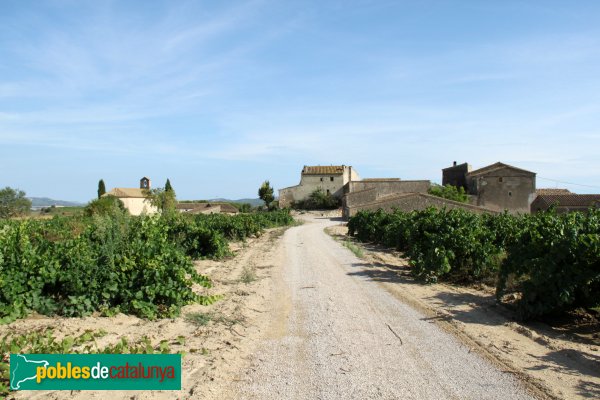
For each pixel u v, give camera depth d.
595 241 7.97
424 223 17.62
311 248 23.09
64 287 8.59
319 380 5.68
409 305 9.86
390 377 5.79
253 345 7.11
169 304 8.99
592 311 8.95
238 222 27.75
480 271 12.48
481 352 6.78
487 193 54.75
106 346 6.60
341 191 78.12
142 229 13.34
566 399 5.19
